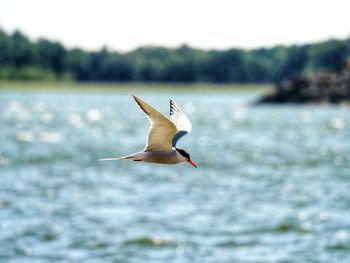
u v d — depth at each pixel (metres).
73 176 53.22
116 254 31.58
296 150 75.75
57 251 31.94
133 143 83.88
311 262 30.45
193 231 35.38
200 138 91.00
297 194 45.91
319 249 32.44
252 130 104.62
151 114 15.22
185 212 39.72
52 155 67.75
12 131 96.62
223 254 31.47
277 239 34.09
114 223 36.88
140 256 31.31
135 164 61.12
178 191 46.78
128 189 47.34
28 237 34.03
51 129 102.19
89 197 44.16
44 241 33.47
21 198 43.44
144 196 44.62
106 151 73.69
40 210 39.94
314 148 78.19
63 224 36.62
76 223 36.84
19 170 56.09
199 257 31.19
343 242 33.59
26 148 74.06
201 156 69.19
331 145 82.00
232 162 64.00
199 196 44.81
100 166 59.75
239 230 35.53
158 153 15.77
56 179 51.44
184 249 32.38
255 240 33.84
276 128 108.62
